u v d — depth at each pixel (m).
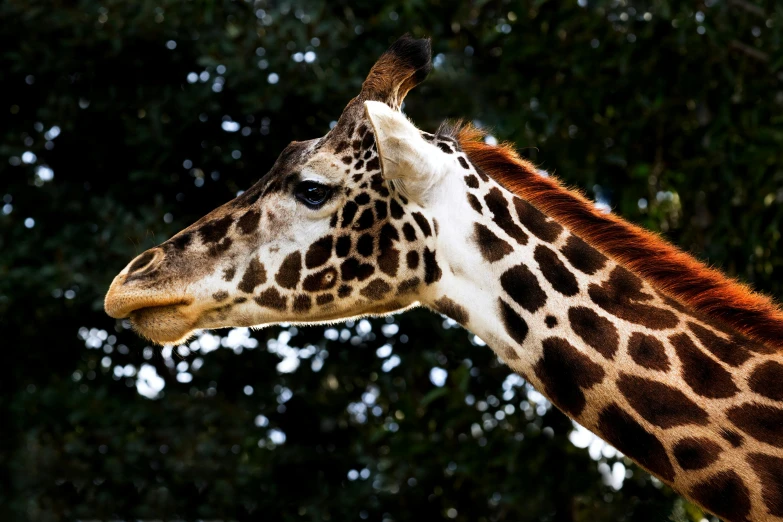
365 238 6.66
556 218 6.82
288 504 13.96
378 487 13.80
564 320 6.30
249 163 14.52
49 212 14.61
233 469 14.13
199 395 14.49
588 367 6.17
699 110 13.72
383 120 6.15
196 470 14.12
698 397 5.93
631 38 13.35
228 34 13.83
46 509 15.70
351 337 13.91
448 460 13.02
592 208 6.82
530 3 13.16
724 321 6.36
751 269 12.96
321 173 6.70
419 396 13.67
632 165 13.53
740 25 13.15
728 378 5.95
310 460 14.03
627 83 13.16
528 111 13.16
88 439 14.36
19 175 15.10
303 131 14.34
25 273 13.75
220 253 6.79
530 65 13.48
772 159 12.69
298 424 14.26
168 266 6.76
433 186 6.59
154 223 13.68
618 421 6.09
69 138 14.90
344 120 6.90
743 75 13.34
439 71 13.62
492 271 6.52
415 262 6.64
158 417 14.12
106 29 14.12
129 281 6.75
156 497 14.49
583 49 13.08
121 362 14.86
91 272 13.72
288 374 14.11
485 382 13.76
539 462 13.03
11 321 14.66
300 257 6.70
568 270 6.45
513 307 6.43
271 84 13.59
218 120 14.36
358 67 13.54
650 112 13.32
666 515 10.73
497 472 13.32
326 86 13.40
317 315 6.77
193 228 6.93
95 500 14.61
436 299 6.68
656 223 13.81
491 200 6.69
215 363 14.17
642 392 6.02
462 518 13.94
